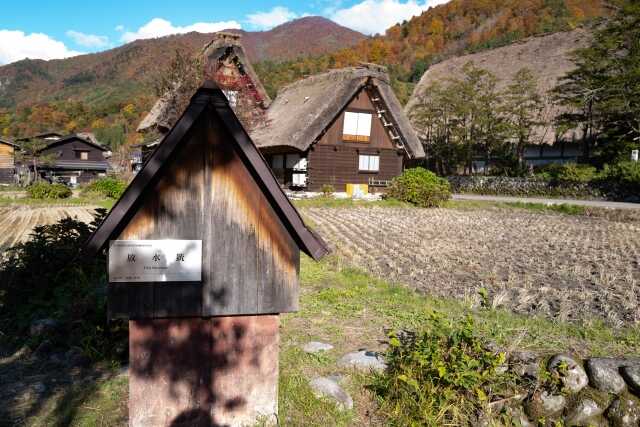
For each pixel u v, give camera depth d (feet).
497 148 96.58
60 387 12.50
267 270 10.12
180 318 9.82
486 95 95.25
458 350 12.10
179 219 9.62
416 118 107.04
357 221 45.88
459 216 52.80
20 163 132.67
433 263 26.86
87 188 84.17
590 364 12.47
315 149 70.64
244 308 10.00
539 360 12.69
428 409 11.46
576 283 22.57
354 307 18.20
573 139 86.58
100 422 10.91
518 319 16.58
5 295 17.47
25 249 18.57
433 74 130.93
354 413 11.68
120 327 14.84
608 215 55.16
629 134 76.13
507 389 12.20
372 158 75.61
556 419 11.97
